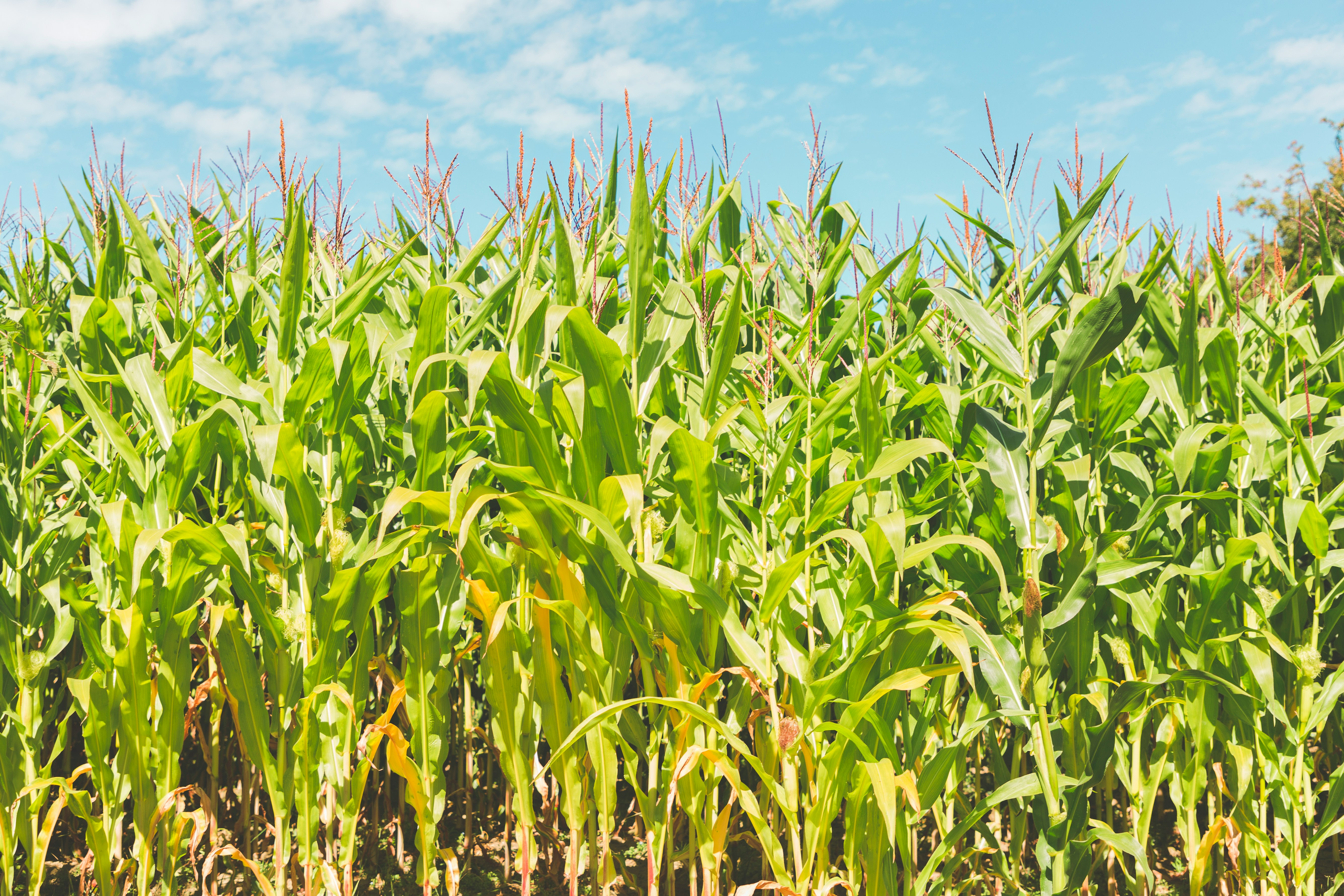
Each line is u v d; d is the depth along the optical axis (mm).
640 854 3725
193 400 2971
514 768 2758
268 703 3451
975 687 2816
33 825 2875
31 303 3705
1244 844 2959
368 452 2969
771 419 2727
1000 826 3279
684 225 3230
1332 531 2967
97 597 2928
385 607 3541
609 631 2732
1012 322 3115
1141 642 3027
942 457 3090
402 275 3738
